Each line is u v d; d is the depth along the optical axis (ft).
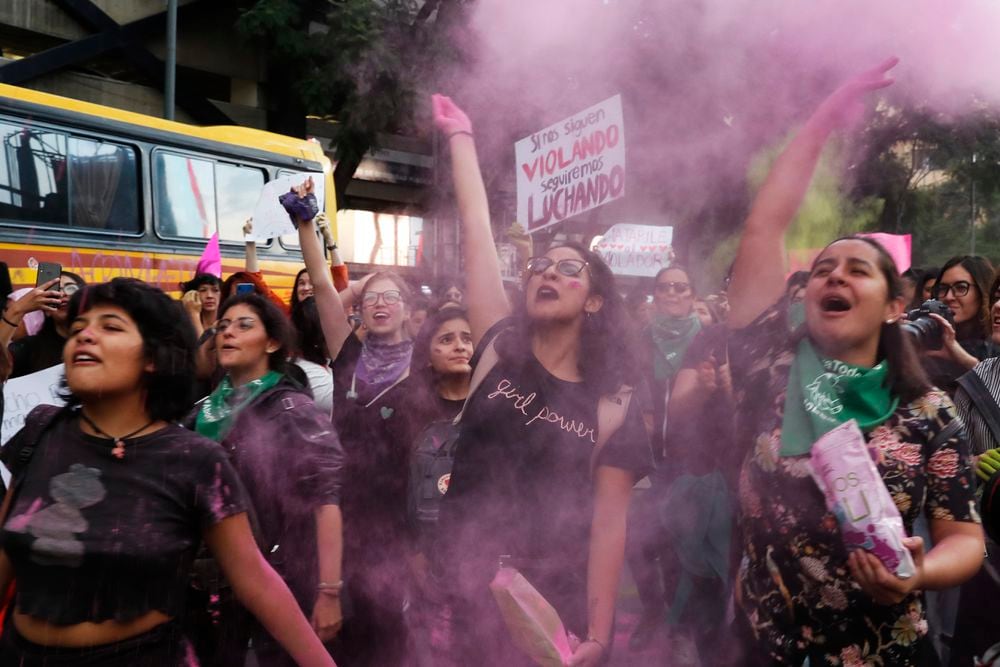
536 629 6.97
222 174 29.84
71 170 25.49
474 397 8.05
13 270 23.93
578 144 15.49
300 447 9.46
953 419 6.89
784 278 7.80
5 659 6.16
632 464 7.90
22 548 6.03
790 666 6.91
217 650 8.51
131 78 49.65
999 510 7.44
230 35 51.44
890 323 7.05
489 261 8.72
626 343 8.05
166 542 6.11
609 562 7.74
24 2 44.68
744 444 7.66
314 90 45.06
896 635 6.72
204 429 9.51
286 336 9.87
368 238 57.67
